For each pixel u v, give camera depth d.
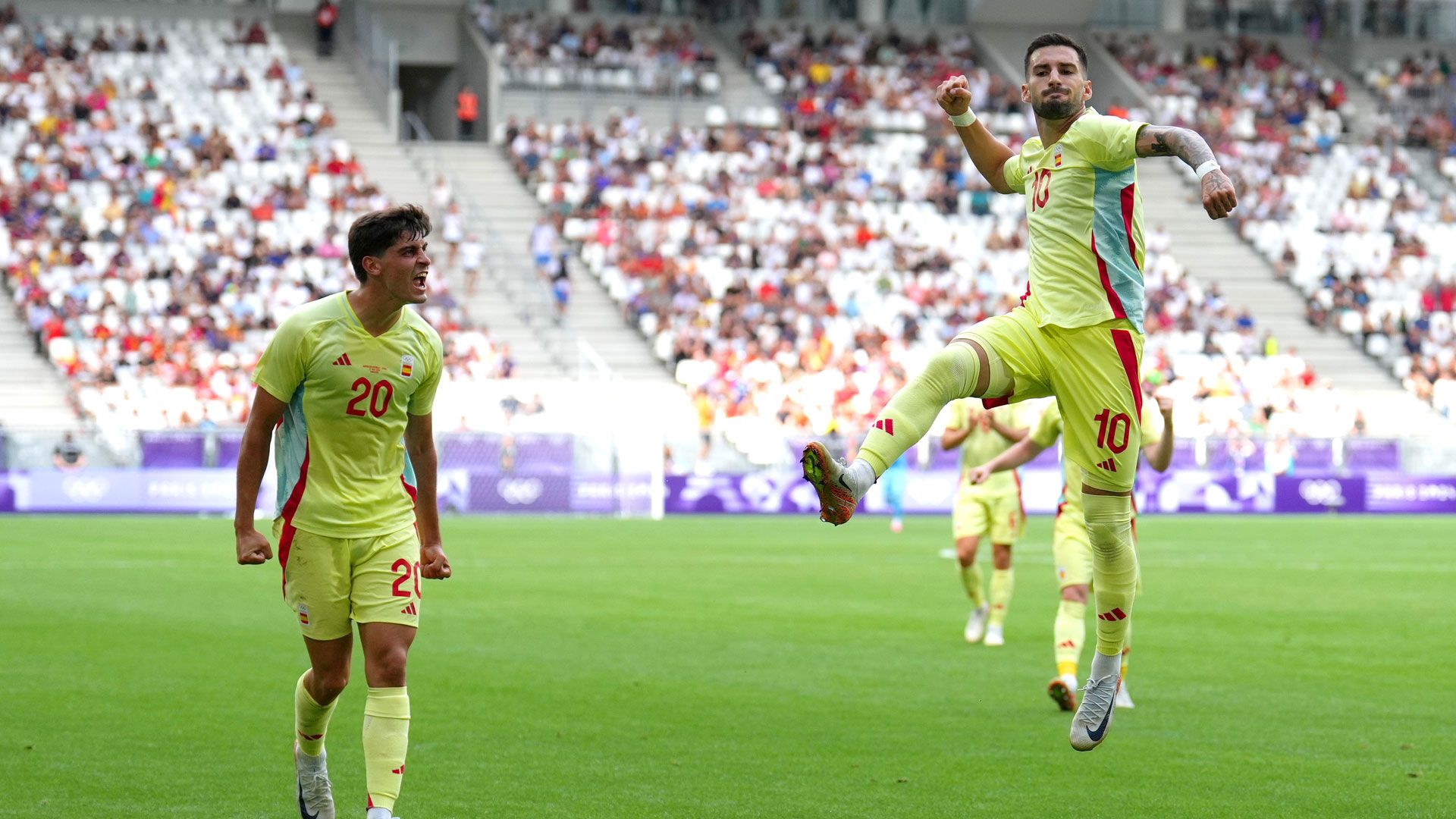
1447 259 111.50
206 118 100.75
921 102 116.88
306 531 15.47
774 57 120.06
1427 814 17.75
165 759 20.31
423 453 16.44
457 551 58.66
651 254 99.19
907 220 106.31
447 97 117.12
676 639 33.31
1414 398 100.88
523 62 112.94
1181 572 51.94
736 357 91.81
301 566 15.52
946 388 15.60
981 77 118.56
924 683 27.42
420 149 106.12
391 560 15.48
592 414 87.75
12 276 86.88
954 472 87.25
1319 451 90.31
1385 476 90.81
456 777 19.39
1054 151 16.16
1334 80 127.81
